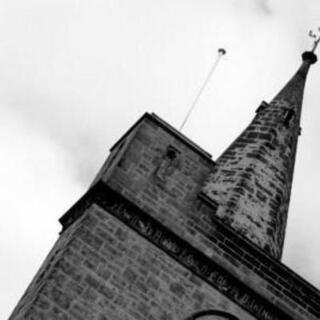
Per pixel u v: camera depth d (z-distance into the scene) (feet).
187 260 70.33
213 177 85.76
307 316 73.20
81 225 67.97
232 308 70.13
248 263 72.84
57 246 72.95
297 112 98.12
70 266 65.57
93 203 69.67
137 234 69.51
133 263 67.92
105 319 64.44
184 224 71.67
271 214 83.41
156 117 76.64
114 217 69.46
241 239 73.36
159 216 70.95
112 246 67.92
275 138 91.66
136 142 74.33
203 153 76.48
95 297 65.00
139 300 66.44
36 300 63.05
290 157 91.91
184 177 74.23
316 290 74.49
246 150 89.51
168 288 68.08
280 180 87.56
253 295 71.61
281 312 72.13
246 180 84.53
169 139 75.87
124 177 71.61
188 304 68.23
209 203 73.72
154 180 72.64
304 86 103.65
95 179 78.79
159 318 66.44
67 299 63.98
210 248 71.77
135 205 70.44
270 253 80.18
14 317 67.31
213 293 69.92
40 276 69.62
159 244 69.92
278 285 73.26
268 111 96.73
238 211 81.00
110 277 66.39
